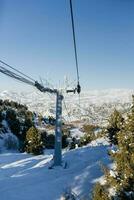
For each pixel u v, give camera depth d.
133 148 20.69
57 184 27.86
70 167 31.97
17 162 37.88
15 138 99.31
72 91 30.62
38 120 156.25
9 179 30.00
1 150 89.62
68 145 90.38
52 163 33.12
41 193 26.75
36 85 22.28
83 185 27.17
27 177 30.23
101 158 32.66
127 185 20.14
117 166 20.91
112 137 42.41
